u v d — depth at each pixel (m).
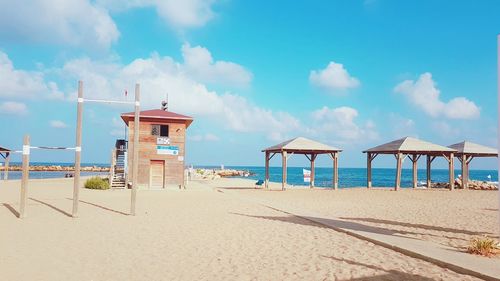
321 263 7.06
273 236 9.71
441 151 30.39
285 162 30.25
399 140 32.09
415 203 19.50
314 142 31.47
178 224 11.48
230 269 6.70
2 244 8.48
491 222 12.53
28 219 12.08
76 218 12.42
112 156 27.00
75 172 12.77
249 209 15.56
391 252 7.94
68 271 6.54
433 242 8.78
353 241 9.13
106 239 9.20
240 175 91.31
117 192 23.33
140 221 11.98
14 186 28.17
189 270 6.64
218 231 10.37
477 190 31.75
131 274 6.41
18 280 6.02
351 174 109.25
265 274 6.39
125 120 28.67
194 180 45.72
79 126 12.80
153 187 27.34
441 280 5.96
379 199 21.73
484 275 5.91
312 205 17.97
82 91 12.82
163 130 27.81
